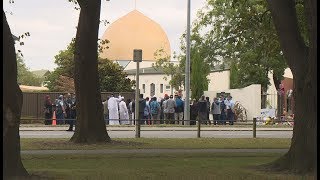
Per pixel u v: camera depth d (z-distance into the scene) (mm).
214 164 14391
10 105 10445
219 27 49219
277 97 37719
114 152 17094
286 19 12906
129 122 31422
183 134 25938
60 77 57438
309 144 12320
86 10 19562
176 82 69125
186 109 32969
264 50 25016
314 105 12258
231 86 54406
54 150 17547
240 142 21188
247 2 22719
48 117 30922
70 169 13109
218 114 33438
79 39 19703
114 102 31062
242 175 12023
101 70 53281
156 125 30219
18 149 10711
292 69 12820
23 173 10867
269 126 32281
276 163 13086
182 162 14836
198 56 52188
